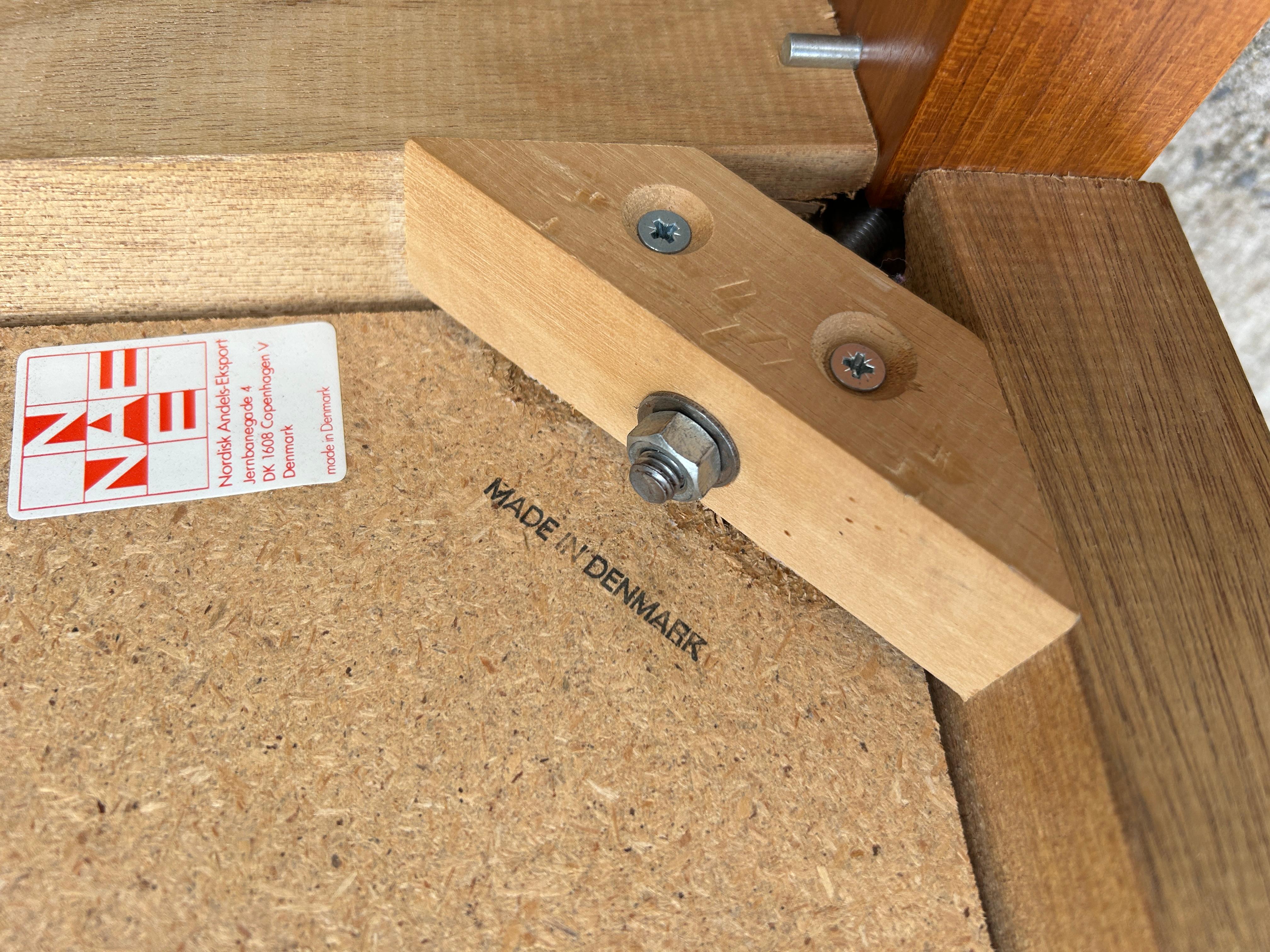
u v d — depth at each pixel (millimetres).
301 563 166
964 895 152
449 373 188
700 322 141
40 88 163
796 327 143
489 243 157
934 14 154
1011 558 128
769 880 149
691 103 177
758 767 157
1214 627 132
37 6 175
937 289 167
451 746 153
